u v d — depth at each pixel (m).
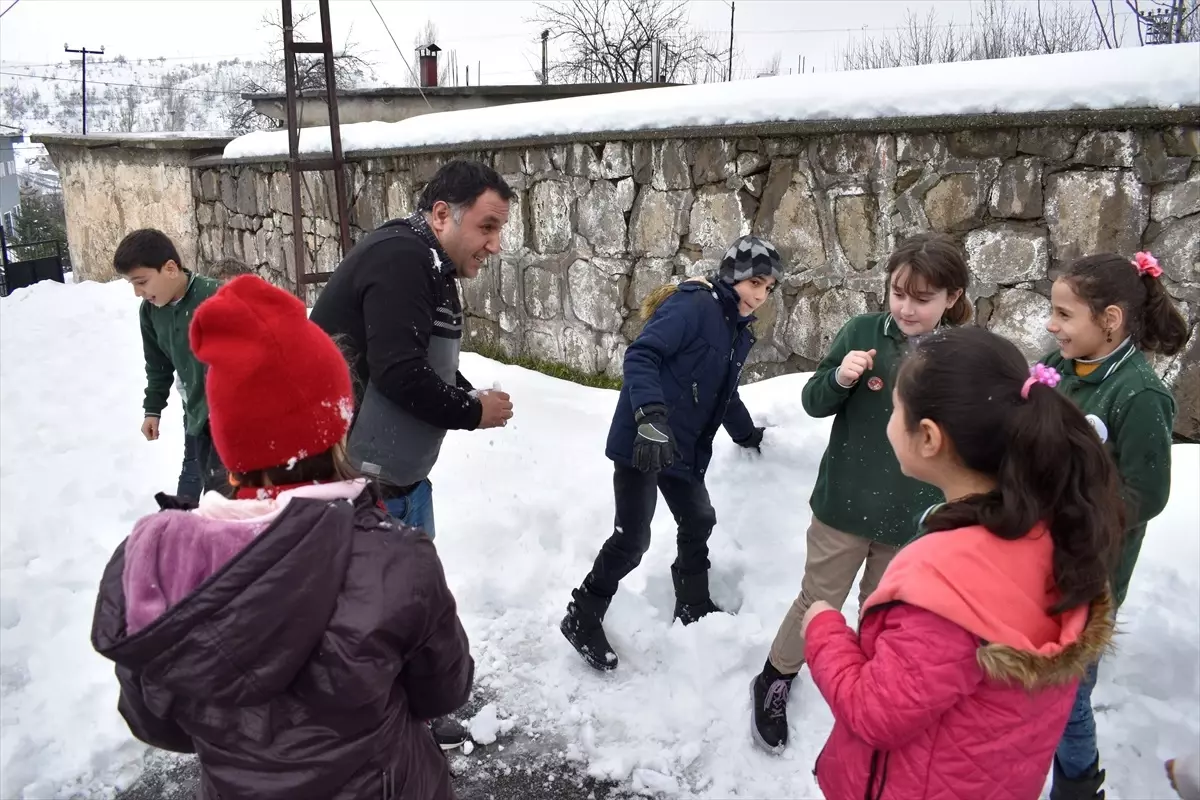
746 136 4.44
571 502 3.71
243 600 1.07
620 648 2.91
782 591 3.09
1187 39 8.06
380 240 2.25
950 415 1.31
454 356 2.44
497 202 2.31
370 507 1.28
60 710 2.63
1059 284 2.02
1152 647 2.65
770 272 2.59
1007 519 1.25
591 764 2.45
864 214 4.17
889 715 1.30
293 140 7.07
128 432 5.05
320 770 1.17
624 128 4.88
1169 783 2.27
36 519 3.79
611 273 5.18
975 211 3.87
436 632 1.27
